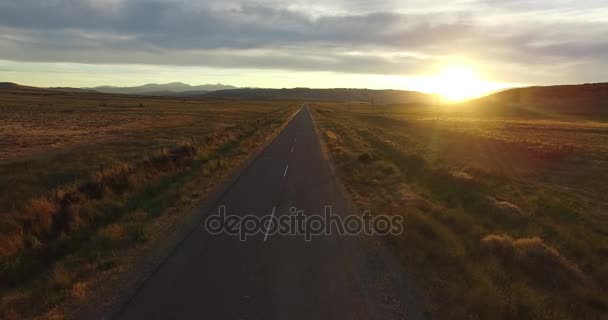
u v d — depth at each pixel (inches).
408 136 1603.1
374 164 795.4
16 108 2822.3
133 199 497.7
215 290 251.1
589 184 704.4
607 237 400.8
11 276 291.1
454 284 264.7
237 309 227.8
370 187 588.4
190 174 660.1
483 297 245.0
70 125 1704.0
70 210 409.4
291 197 506.9
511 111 4933.6
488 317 226.4
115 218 428.8
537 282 281.4
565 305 248.1
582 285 281.1
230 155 888.9
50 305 240.1
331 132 1599.4
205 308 228.8
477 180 618.2
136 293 247.9
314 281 266.4
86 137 1243.2
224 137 1146.7
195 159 778.2
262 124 1867.6
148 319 217.8
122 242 341.7
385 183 618.8
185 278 269.0
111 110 2972.4
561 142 1488.7
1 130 1398.9
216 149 968.3
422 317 223.9
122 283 263.0
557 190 630.5
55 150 932.6
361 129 1881.2
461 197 540.4
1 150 924.6
